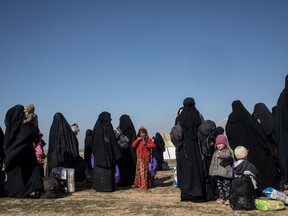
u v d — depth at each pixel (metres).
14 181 8.81
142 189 10.62
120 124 11.73
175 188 10.71
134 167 11.45
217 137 7.71
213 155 7.84
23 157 8.78
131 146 11.50
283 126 7.51
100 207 7.71
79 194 9.80
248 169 7.34
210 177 8.16
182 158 8.11
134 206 7.72
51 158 10.67
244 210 7.08
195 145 8.06
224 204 7.75
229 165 7.71
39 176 8.87
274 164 8.08
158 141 18.12
